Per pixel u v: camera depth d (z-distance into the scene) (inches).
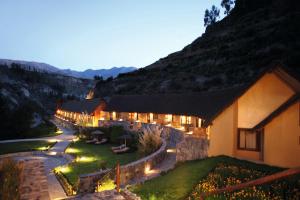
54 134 2159.2
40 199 562.6
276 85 774.5
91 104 2423.7
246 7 5039.4
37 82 6117.1
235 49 3521.2
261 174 605.9
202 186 568.4
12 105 3110.2
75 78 7765.8
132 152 1288.1
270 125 724.7
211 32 5029.5
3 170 551.5
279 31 3356.3
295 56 2396.7
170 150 1109.1
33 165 827.4
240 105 816.3
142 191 573.0
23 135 1980.8
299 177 562.6
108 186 666.2
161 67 4131.4
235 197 501.4
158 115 1624.0
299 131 677.3
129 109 1903.3
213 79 2940.5
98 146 1519.4
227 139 815.1
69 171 984.3
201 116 1144.8
